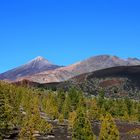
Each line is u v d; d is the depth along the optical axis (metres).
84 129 69.62
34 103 143.50
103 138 67.50
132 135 110.31
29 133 82.38
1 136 91.62
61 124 133.12
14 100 113.31
